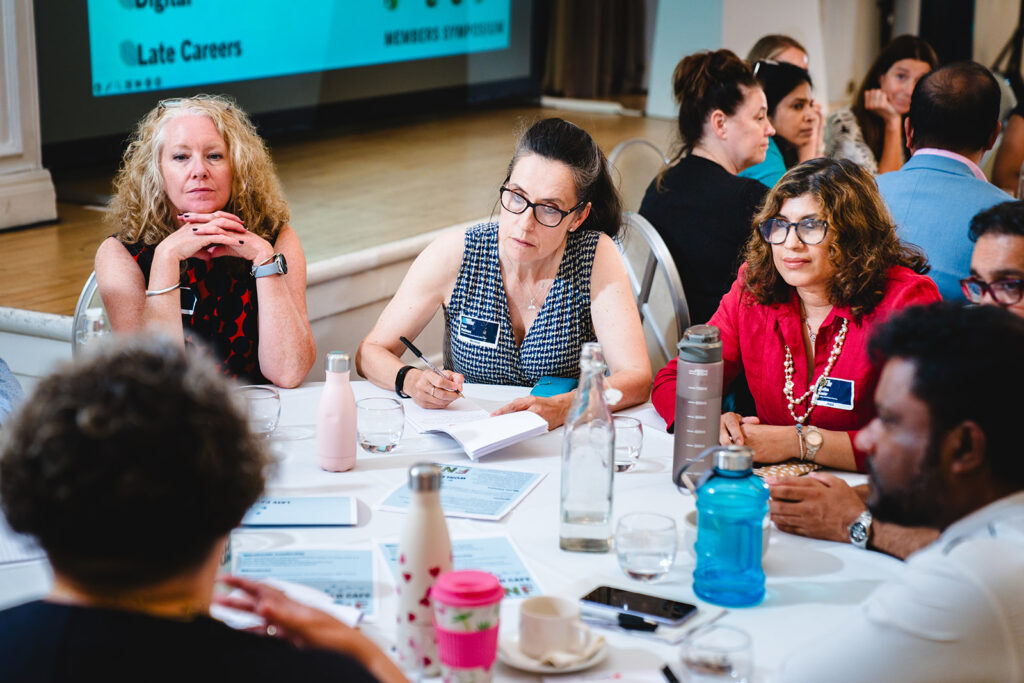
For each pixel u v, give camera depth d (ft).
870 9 25.39
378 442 5.75
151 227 7.46
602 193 7.32
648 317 9.55
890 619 3.26
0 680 2.43
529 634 3.66
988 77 8.27
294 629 3.24
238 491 2.68
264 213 7.71
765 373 6.57
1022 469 3.31
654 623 3.91
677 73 9.71
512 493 5.22
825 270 6.18
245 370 7.50
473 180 17.13
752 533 4.09
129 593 2.61
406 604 3.60
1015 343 3.28
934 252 8.18
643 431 6.27
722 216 9.16
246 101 19.63
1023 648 3.15
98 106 16.84
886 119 13.69
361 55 21.89
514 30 25.66
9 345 9.99
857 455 5.69
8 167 13.32
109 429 2.50
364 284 11.42
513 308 7.46
